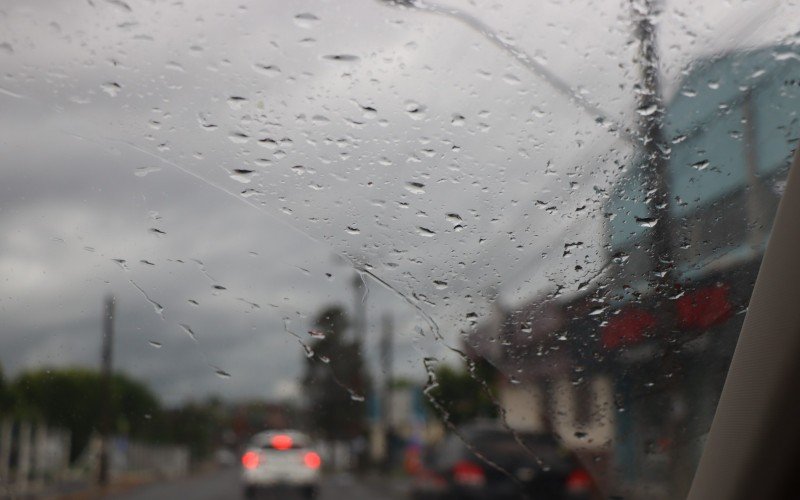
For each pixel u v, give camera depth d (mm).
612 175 3355
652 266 3150
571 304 3369
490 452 6590
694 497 2232
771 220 2865
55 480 15617
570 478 6281
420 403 22062
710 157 3080
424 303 3607
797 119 2959
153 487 17562
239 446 16266
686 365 3055
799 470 2031
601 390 3316
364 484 19500
